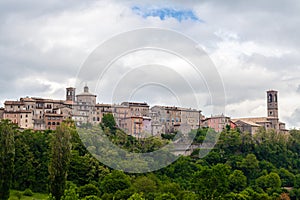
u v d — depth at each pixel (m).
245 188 107.94
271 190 115.69
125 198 73.62
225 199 80.75
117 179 79.38
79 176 89.62
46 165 98.62
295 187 124.31
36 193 95.25
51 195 61.03
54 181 67.00
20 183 96.94
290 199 116.06
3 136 71.19
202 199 76.06
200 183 77.44
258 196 94.44
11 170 70.56
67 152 68.50
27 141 106.75
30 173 97.69
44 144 107.50
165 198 72.38
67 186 76.88
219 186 76.94
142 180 79.19
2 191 69.25
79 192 76.56
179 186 82.44
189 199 75.50
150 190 78.31
